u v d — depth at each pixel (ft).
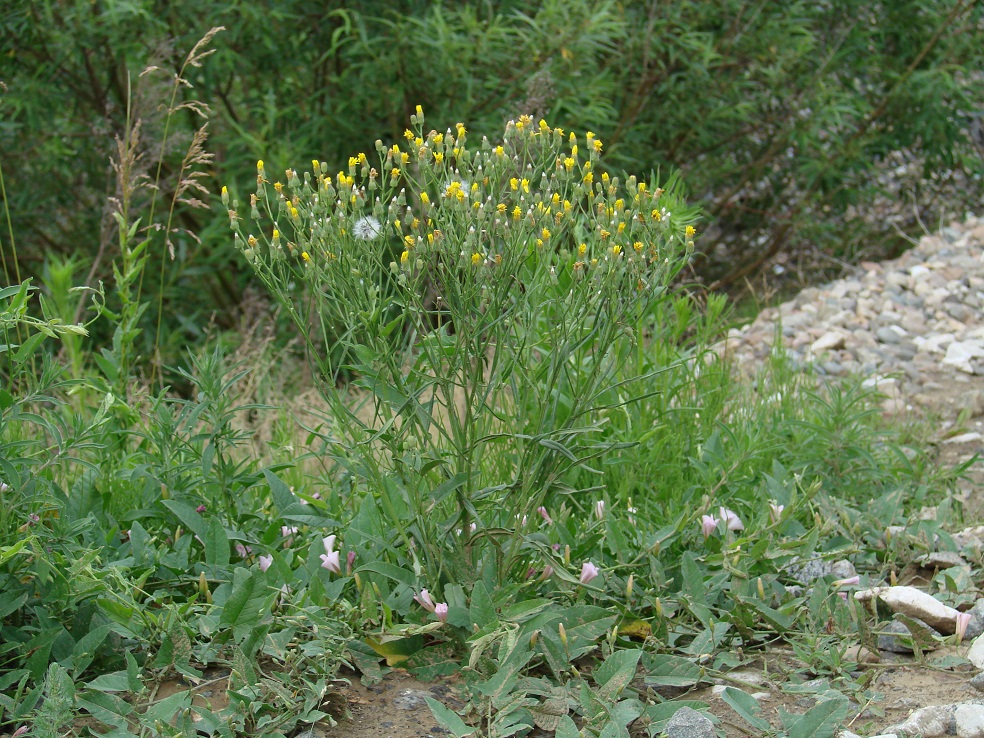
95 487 9.26
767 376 14.94
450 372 7.82
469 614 7.72
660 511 10.59
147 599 8.33
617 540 9.12
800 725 6.97
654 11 24.27
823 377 18.45
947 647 8.47
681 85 25.66
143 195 22.95
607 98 24.59
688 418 12.01
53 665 6.87
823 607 8.73
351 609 7.89
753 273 30.01
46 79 22.17
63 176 24.48
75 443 8.34
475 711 7.32
